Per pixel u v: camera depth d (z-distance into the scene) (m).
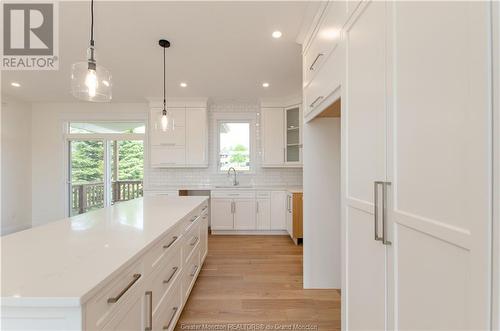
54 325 0.74
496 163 0.59
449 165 0.72
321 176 2.45
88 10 2.02
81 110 4.91
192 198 2.97
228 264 3.12
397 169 0.97
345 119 1.45
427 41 0.80
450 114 0.71
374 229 1.14
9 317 0.74
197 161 4.66
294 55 2.87
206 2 1.95
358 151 1.30
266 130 4.66
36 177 4.86
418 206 0.86
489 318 0.61
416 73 0.86
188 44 2.61
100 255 1.01
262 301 2.23
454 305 0.71
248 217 4.54
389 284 1.04
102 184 4.96
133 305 1.06
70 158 4.98
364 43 1.22
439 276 0.77
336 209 2.46
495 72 0.59
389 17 1.00
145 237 1.27
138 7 2.00
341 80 1.51
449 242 0.73
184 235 1.94
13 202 4.51
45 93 4.29
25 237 1.26
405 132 0.92
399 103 0.95
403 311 0.95
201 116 4.66
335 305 2.17
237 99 4.75
